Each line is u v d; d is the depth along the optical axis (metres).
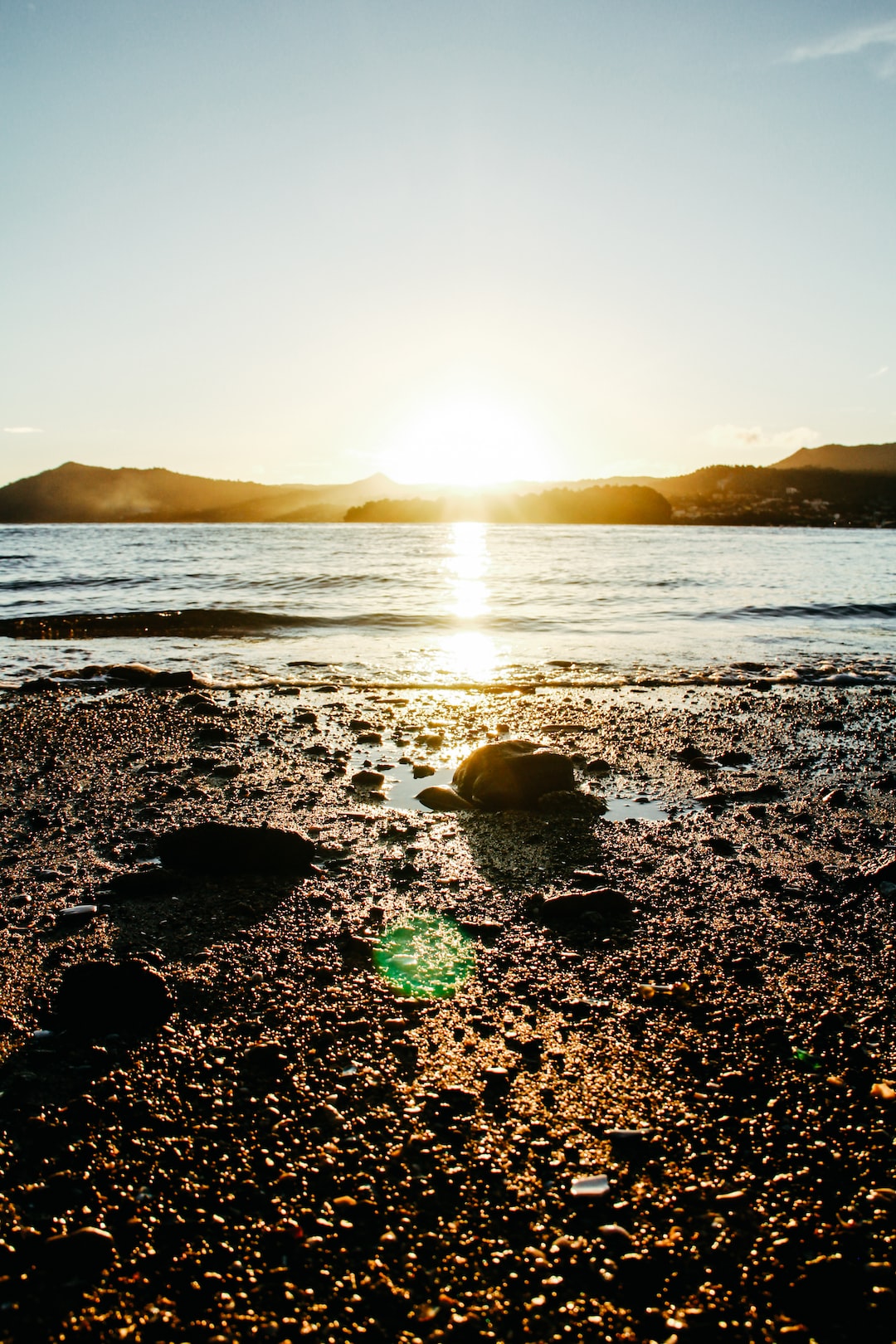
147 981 0.97
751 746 2.14
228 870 1.33
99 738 2.15
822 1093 0.84
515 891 1.28
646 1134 0.79
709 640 4.05
